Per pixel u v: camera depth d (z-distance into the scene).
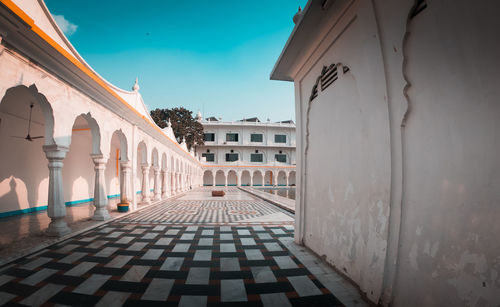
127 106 7.62
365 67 2.69
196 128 32.50
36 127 8.28
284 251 4.23
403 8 2.13
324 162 3.91
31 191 8.05
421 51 1.99
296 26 3.57
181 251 4.19
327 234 3.68
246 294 2.67
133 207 8.75
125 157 8.38
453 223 1.72
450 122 1.76
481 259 1.52
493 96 1.49
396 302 2.15
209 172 37.97
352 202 3.01
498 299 1.42
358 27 2.86
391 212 2.25
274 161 36.53
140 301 2.50
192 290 2.76
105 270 3.30
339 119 3.46
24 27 3.57
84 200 11.12
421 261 1.95
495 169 1.47
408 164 2.12
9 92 6.18
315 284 2.93
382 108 2.39
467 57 1.63
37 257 3.77
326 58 3.77
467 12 1.63
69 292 2.67
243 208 10.15
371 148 2.57
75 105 5.39
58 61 4.53
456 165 1.71
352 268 2.94
